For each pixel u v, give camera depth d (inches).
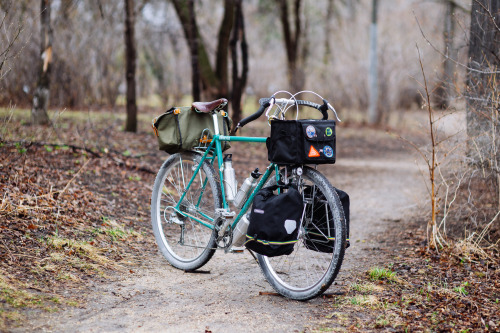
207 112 165.8
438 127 209.8
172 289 149.7
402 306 137.3
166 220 180.4
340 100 799.1
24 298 127.0
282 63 825.5
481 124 203.0
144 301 138.6
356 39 850.1
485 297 144.9
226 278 163.0
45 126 357.7
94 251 167.5
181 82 742.5
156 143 391.9
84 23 600.7
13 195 188.9
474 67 214.5
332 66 819.4
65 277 144.3
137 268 164.6
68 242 165.0
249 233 137.6
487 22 209.2
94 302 134.0
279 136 137.9
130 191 254.4
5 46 251.8
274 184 146.7
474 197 210.2
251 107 820.0
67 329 117.4
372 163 464.4
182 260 169.6
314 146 135.6
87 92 608.4
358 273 167.2
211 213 166.4
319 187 139.1
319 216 141.9
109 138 376.2
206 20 770.8
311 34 944.3
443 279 159.8
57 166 260.8
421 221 239.3
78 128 363.3
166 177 182.2
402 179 373.7
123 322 124.0
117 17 610.2
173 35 681.0
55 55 547.5
